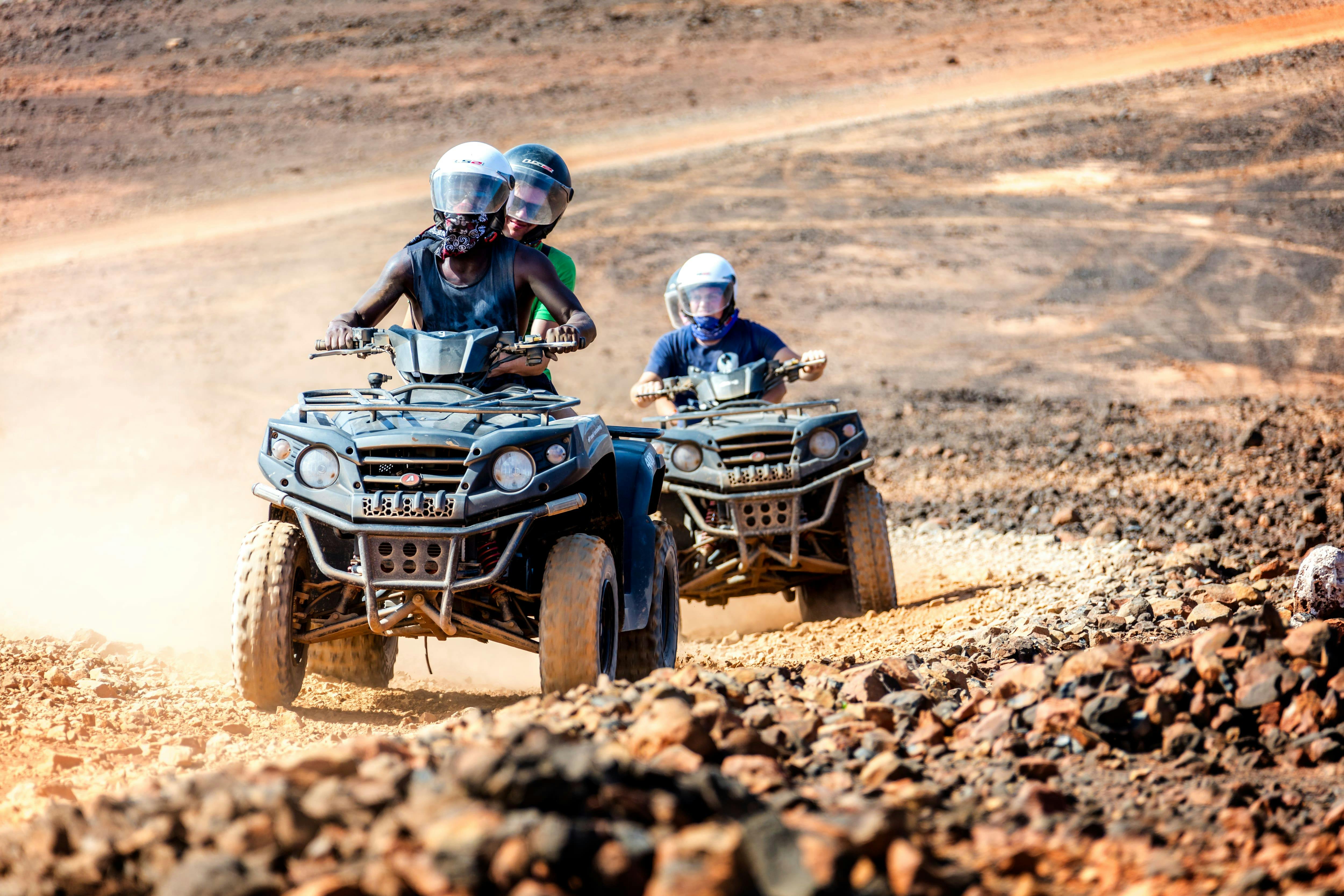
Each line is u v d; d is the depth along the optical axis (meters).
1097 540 34.72
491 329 18.91
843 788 11.24
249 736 15.84
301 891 7.76
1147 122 141.75
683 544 28.38
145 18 195.12
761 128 153.38
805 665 19.03
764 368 28.72
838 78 179.12
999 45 191.50
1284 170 122.31
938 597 28.92
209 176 136.25
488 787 8.60
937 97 165.38
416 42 191.50
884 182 125.25
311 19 199.25
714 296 28.88
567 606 16.23
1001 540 36.03
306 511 16.89
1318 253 99.75
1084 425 57.66
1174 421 57.59
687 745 11.44
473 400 17.88
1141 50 182.00
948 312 89.56
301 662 17.81
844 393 71.00
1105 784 12.23
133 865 8.76
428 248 19.58
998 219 112.44
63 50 182.12
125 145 146.88
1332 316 86.44
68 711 16.53
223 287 93.12
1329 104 141.88
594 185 125.56
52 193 129.38
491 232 19.16
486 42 192.62
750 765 11.15
